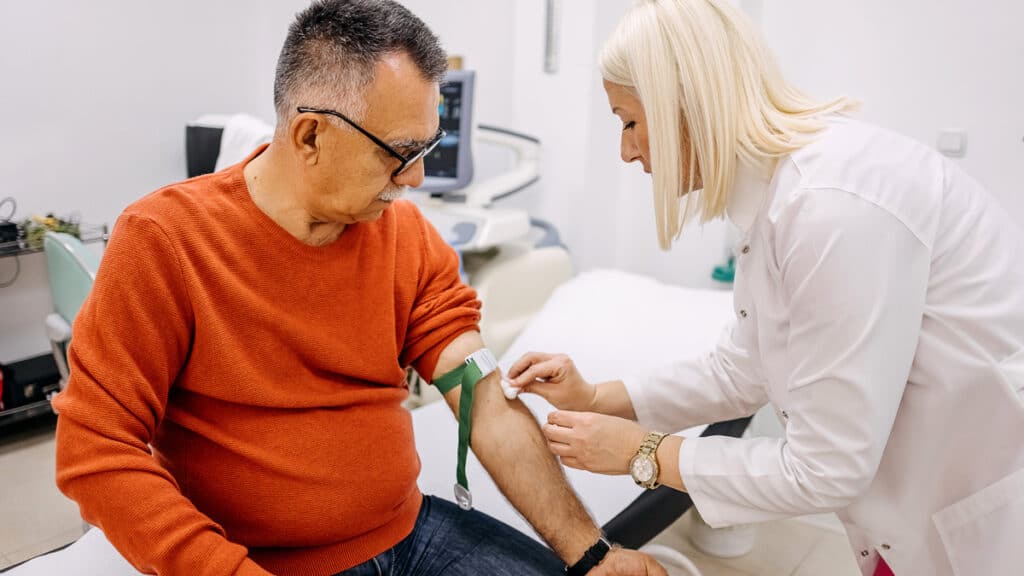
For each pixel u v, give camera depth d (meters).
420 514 1.34
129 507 0.95
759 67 1.04
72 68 2.94
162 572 0.96
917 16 2.38
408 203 1.33
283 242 1.09
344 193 1.02
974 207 1.05
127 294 1.00
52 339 2.25
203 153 2.82
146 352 1.01
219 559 0.94
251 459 1.09
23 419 2.74
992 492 1.05
